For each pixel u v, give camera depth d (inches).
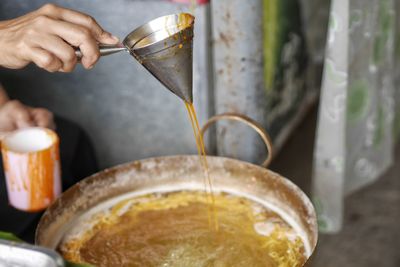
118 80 75.5
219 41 70.5
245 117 58.6
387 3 78.0
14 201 58.9
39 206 58.5
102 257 53.1
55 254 39.6
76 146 67.3
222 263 51.6
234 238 54.7
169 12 69.9
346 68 68.6
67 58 48.3
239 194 60.7
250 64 71.4
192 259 52.2
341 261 90.7
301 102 107.7
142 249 53.8
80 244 54.6
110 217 57.9
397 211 100.0
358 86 76.0
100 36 50.6
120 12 71.3
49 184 58.4
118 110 77.7
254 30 69.8
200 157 59.4
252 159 76.5
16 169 56.9
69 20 50.6
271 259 52.0
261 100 75.0
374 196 103.3
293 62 99.8
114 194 60.4
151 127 77.6
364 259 90.9
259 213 58.0
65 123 70.1
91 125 80.0
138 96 76.0
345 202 102.3
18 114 65.7
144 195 61.0
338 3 66.2
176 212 58.6
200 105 73.4
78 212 57.8
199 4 68.1
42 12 51.1
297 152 106.7
